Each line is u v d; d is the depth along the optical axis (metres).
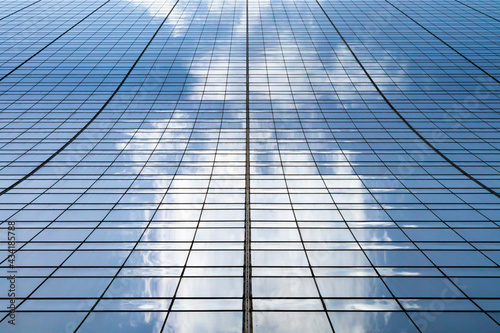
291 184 28.44
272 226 23.62
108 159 31.84
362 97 42.53
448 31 59.06
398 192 27.45
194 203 26.09
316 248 21.70
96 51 52.38
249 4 70.81
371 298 18.23
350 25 62.22
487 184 28.20
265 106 40.75
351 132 36.22
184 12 67.50
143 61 49.97
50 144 33.88
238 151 33.12
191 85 44.66
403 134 35.78
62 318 17.16
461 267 20.22
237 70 48.25
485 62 49.28
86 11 66.75
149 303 18.02
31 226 23.53
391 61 50.50
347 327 16.77
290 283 19.17
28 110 39.22
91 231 23.11
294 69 48.69
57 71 46.91
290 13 67.44
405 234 22.89
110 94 42.47
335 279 19.42
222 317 17.30
